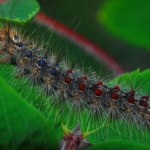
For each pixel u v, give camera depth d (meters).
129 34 0.18
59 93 0.19
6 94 0.15
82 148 0.17
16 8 0.19
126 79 0.19
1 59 0.18
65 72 0.19
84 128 0.17
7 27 0.19
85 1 0.23
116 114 0.19
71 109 0.18
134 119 0.19
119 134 0.18
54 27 0.21
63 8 0.23
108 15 0.18
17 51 0.18
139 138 0.18
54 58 0.19
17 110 0.15
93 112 0.18
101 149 0.16
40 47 0.19
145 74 0.19
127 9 0.18
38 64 0.18
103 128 0.18
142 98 0.19
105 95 0.19
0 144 0.15
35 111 0.15
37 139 0.15
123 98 0.19
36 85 0.18
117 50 0.22
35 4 0.19
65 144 0.17
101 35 0.22
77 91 0.19
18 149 0.15
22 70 0.18
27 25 0.19
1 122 0.15
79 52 0.21
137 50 0.22
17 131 0.15
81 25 0.23
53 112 0.17
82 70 0.19
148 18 0.18
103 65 0.22
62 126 0.17
